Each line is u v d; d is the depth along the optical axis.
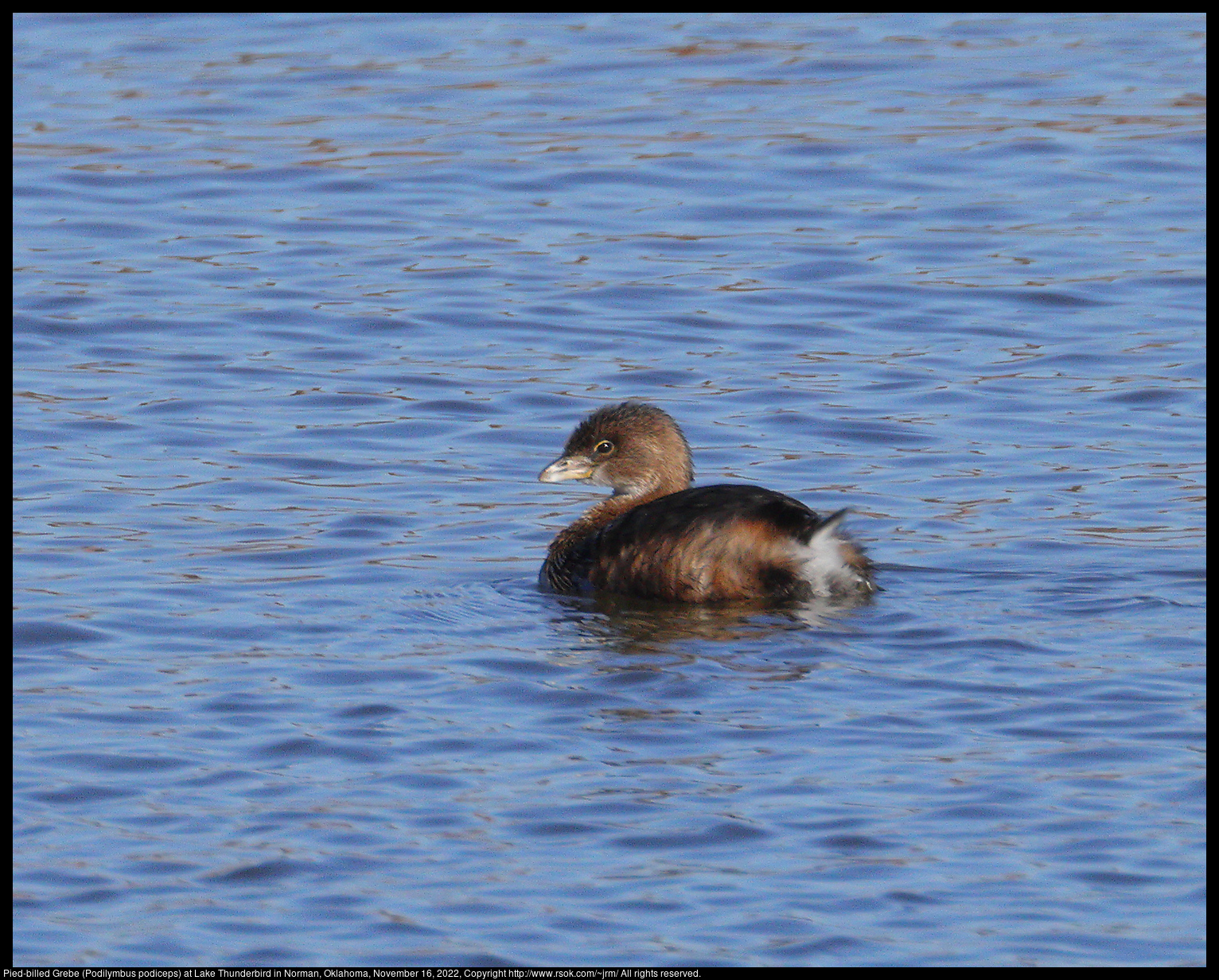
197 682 15.27
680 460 19.69
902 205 29.34
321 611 17.08
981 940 11.34
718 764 13.61
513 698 14.91
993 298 26.11
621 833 12.60
